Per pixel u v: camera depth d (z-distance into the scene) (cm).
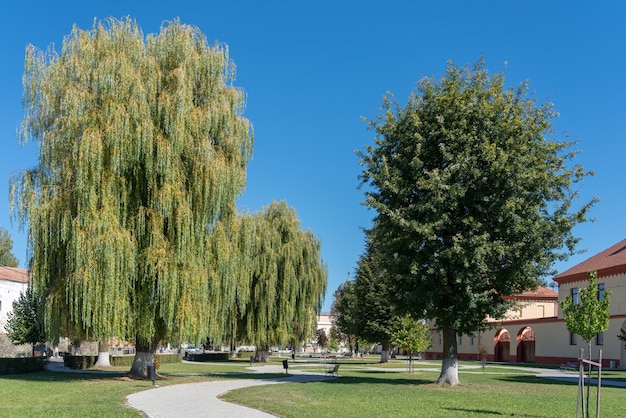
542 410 1702
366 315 5153
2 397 1916
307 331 4659
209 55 2739
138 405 1733
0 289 5791
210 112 2622
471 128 2483
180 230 2464
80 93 2367
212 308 2670
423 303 2558
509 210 2333
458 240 2358
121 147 2336
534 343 6056
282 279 4481
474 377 3272
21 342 4038
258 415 1536
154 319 2550
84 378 2756
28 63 2488
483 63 2673
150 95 2469
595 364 1320
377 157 2717
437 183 2344
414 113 2567
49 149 2383
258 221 4500
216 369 4012
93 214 2292
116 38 2530
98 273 2277
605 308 1346
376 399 1948
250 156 2838
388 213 2481
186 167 2586
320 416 1502
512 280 2481
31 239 2353
